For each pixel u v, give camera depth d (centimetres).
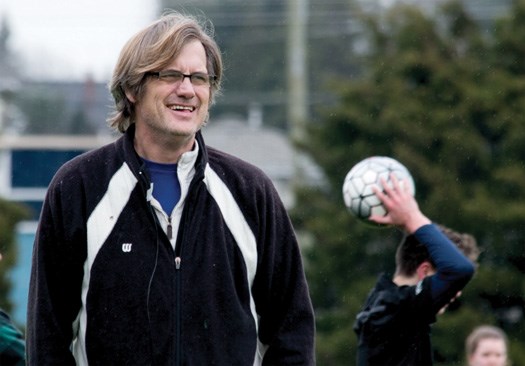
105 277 943
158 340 935
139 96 966
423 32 6356
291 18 6725
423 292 1205
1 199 5622
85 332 950
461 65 6094
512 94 5906
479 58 6278
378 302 1235
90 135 8019
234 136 9081
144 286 941
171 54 954
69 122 8362
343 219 5812
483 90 5925
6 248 5478
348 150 6028
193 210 963
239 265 969
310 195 6022
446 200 5566
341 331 5453
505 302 5394
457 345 5131
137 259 945
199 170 966
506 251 5522
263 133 9175
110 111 1042
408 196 1242
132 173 960
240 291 966
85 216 955
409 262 1277
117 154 974
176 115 959
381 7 7300
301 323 993
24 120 8356
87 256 952
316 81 8200
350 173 1298
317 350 5425
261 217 984
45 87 8612
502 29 6266
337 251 5778
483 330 1892
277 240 992
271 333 1001
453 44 6350
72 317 969
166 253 949
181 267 948
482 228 5553
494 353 1869
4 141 6850
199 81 966
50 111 8362
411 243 1274
